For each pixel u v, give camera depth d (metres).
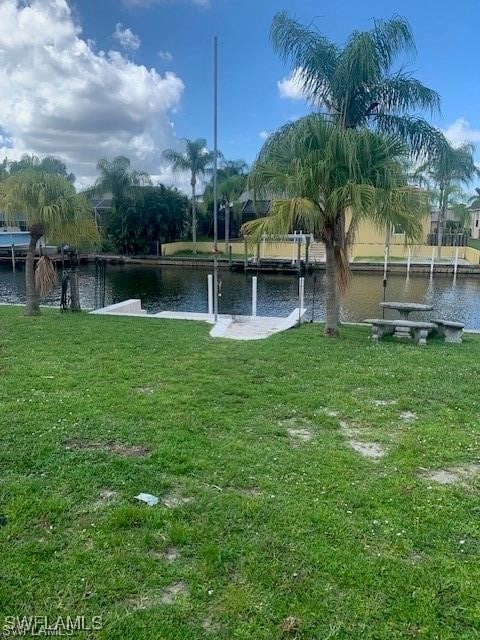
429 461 3.78
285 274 33.38
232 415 4.71
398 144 8.20
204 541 2.68
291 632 2.09
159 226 42.06
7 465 3.52
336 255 9.02
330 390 5.59
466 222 40.78
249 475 3.46
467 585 2.38
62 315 11.21
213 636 2.06
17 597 2.25
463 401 5.27
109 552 2.57
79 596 2.27
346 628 2.11
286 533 2.76
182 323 10.30
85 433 4.13
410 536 2.76
